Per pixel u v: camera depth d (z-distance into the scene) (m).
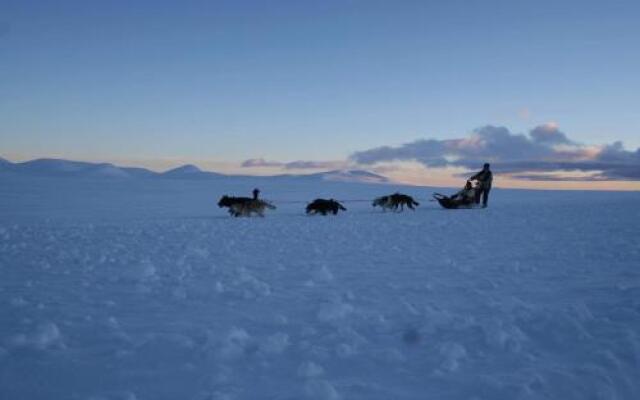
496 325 4.29
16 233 13.76
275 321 4.70
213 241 11.96
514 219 17.44
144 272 7.30
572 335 4.10
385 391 3.05
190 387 3.13
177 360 3.62
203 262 8.65
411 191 55.94
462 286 6.34
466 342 3.99
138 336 4.21
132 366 3.51
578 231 13.01
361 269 7.79
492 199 38.03
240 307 5.32
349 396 2.98
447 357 3.62
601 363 3.50
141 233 13.86
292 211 27.55
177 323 4.66
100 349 3.88
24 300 5.64
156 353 3.75
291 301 5.59
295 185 63.22
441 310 5.08
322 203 22.08
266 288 6.23
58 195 39.44
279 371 3.40
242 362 3.58
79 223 18.53
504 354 3.72
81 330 4.40
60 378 3.29
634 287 5.98
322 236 13.10
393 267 7.95
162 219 20.59
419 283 6.56
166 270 7.71
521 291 5.99
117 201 35.44
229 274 7.31
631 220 15.89
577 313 4.71
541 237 11.90
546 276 6.95
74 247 10.70
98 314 5.02
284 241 11.98
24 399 2.97
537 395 2.97
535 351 3.81
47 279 7.00
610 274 7.01
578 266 7.72
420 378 3.27
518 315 4.72
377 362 3.57
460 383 3.17
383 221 17.83
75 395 3.01
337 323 4.63
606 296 5.60
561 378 3.18
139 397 2.99
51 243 11.45
